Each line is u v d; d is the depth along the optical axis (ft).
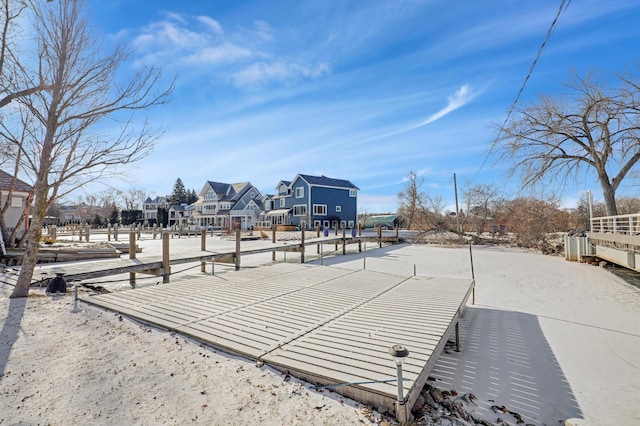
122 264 26.43
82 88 19.83
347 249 66.28
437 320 14.20
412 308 16.37
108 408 8.00
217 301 17.81
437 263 44.86
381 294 19.72
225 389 9.02
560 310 21.63
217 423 7.51
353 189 127.85
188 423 7.48
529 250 61.98
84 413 7.77
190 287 21.53
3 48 18.31
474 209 91.86
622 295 25.94
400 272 37.29
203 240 39.91
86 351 11.33
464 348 15.14
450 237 77.77
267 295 19.36
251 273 27.43
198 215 158.81
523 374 12.52
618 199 88.58
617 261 33.50
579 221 81.30
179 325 13.67
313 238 60.54
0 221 37.09
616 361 13.80
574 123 51.93
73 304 17.22
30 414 7.66
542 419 9.59
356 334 12.56
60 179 19.43
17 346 11.57
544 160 56.18
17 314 15.15
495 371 12.74
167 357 11.00
